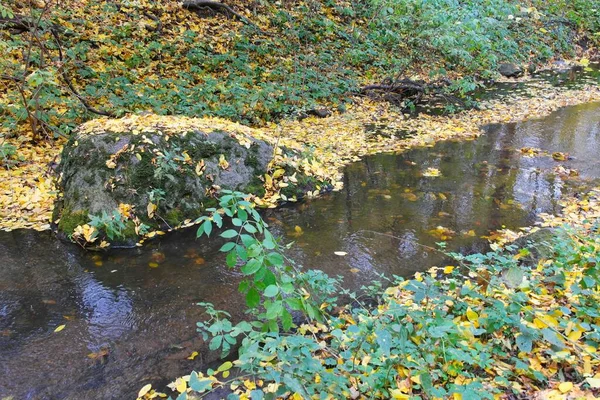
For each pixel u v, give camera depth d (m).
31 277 3.44
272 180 4.80
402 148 6.48
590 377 2.07
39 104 5.87
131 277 3.44
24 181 4.98
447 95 9.05
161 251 3.80
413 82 9.08
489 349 2.29
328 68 9.16
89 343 2.74
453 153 6.25
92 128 4.43
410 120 7.84
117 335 2.81
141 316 2.98
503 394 2.06
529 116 7.98
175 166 4.19
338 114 7.98
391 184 5.22
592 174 5.37
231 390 2.34
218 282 3.35
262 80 8.20
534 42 12.61
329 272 3.43
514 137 6.87
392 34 9.53
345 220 4.34
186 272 3.49
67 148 4.41
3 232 4.10
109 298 3.18
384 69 9.83
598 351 2.26
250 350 1.80
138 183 4.05
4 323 2.92
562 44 13.34
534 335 2.22
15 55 6.65
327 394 1.85
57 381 2.46
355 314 2.77
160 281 3.38
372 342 2.20
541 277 2.88
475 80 9.84
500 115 8.08
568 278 2.81
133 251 3.81
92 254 3.77
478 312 2.55
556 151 6.23
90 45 7.71
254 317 2.94
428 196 4.88
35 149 5.79
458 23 8.05
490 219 4.30
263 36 9.59
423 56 9.64
